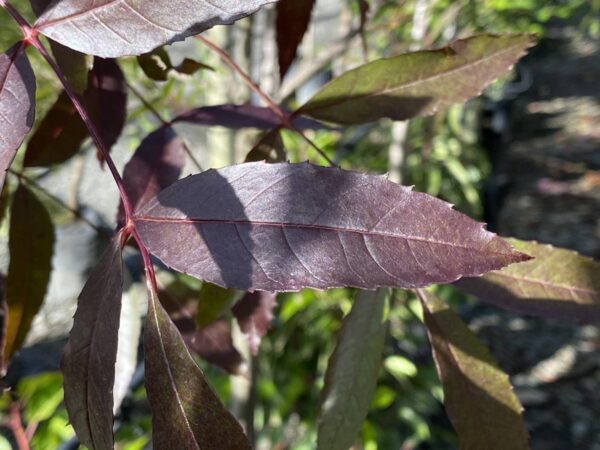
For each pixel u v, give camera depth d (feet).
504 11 1.60
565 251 0.37
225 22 0.28
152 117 1.01
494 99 3.43
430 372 1.85
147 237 0.28
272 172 0.28
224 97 0.69
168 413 0.27
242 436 0.27
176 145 0.44
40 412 0.93
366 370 0.39
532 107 5.20
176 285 0.50
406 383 1.77
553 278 0.37
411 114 0.39
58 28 0.29
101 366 0.27
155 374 0.27
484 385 0.37
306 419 1.66
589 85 5.47
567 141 4.36
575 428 2.03
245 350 0.71
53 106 0.43
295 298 1.67
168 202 0.29
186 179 0.29
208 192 0.28
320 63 0.77
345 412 0.39
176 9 0.28
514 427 0.37
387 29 1.12
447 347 0.38
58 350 1.62
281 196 0.27
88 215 1.08
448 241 0.26
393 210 0.27
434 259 0.26
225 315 0.49
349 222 0.27
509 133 4.44
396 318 1.90
